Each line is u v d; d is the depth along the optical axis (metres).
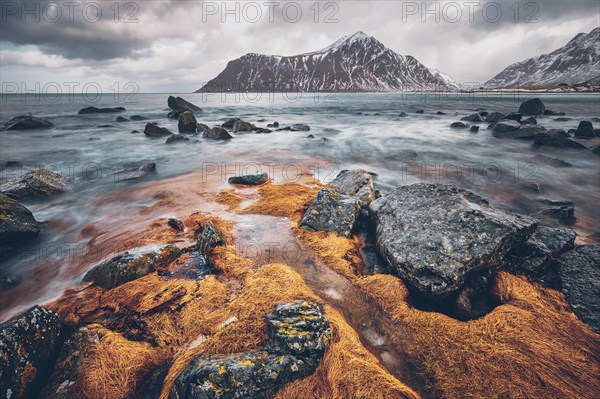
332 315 5.77
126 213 11.31
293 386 4.43
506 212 8.37
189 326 5.66
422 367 5.01
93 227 10.27
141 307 6.09
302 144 25.38
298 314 5.35
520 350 5.13
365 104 84.50
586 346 5.20
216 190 13.23
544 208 11.29
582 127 26.69
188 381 4.26
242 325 5.49
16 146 25.14
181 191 13.20
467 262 6.62
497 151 22.66
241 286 6.77
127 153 22.48
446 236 7.29
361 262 8.15
